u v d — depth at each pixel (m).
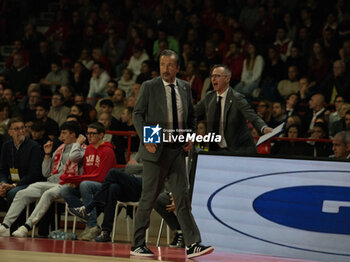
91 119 30.44
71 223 28.27
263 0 42.44
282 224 17.09
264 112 29.36
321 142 26.41
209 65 38.62
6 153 25.50
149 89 16.42
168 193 21.42
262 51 37.94
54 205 24.22
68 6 49.81
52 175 24.34
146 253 16.36
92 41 45.00
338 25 37.03
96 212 23.19
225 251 17.31
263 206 17.41
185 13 44.00
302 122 30.58
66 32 47.81
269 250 16.97
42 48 45.06
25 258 14.35
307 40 37.78
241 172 17.91
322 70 35.91
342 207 16.81
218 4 44.06
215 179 18.06
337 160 17.31
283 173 17.55
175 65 16.25
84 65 41.50
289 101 31.47
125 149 29.62
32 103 34.28
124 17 46.72
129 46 43.53
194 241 16.05
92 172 23.27
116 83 36.12
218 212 17.70
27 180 24.77
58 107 33.72
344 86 32.25
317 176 17.28
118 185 21.77
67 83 41.53
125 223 26.31
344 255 16.39
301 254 16.69
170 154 16.12
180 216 16.20
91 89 38.88
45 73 44.09
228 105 19.31
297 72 35.03
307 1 41.28
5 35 49.56
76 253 16.20
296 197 17.23
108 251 17.23
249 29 42.19
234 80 37.91
